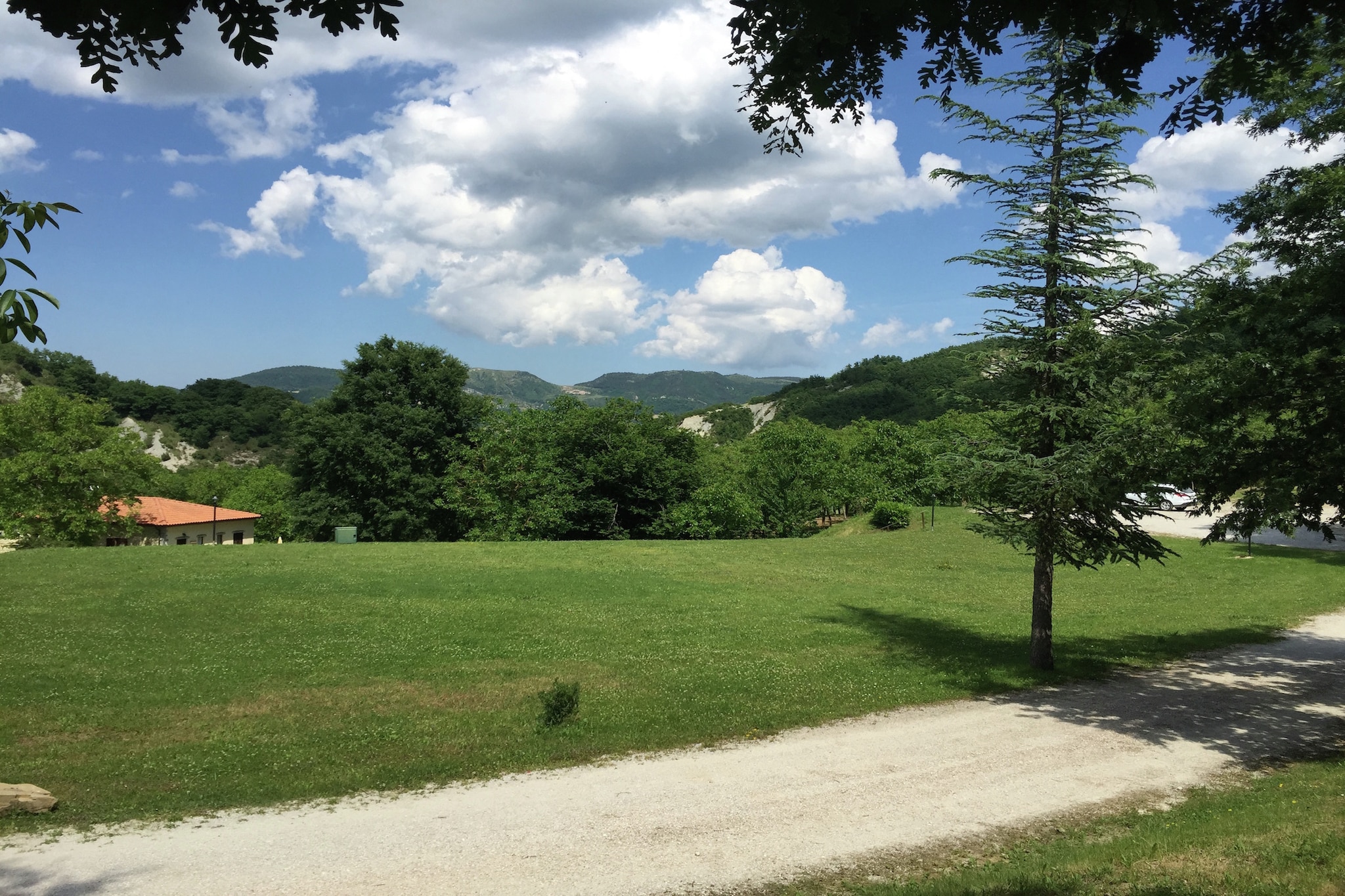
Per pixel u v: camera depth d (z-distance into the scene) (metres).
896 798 11.56
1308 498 12.00
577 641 22.64
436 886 8.78
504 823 10.55
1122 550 17.67
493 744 13.71
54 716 14.86
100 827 10.27
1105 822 10.70
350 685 17.66
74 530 53.12
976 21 4.66
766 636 23.73
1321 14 4.86
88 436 55.81
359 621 24.53
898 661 20.72
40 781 11.70
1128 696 17.45
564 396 67.19
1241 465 12.71
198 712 15.45
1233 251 14.38
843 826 10.55
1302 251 13.56
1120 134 18.58
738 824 10.59
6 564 32.44
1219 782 12.25
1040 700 17.19
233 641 21.62
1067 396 18.52
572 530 62.06
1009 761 13.23
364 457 51.78
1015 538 18.03
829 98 5.35
